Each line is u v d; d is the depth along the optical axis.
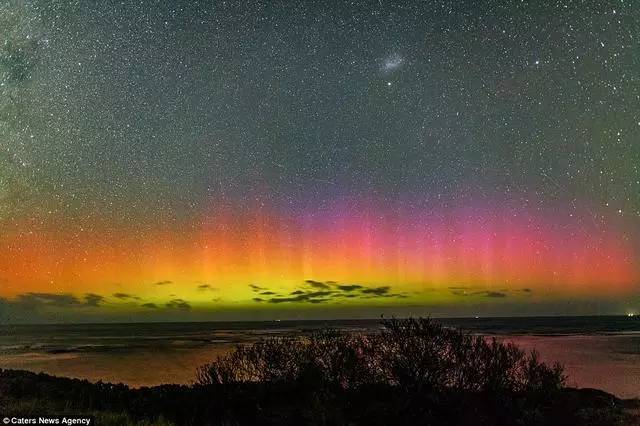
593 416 9.02
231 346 46.03
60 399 10.90
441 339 9.38
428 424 8.14
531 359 10.03
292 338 11.08
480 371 9.16
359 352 9.99
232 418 8.88
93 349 44.78
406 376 9.02
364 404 8.94
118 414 8.96
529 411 8.62
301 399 9.48
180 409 9.81
